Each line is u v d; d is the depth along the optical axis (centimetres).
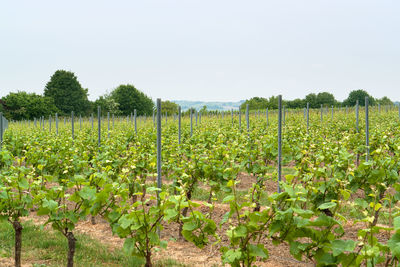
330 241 335
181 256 567
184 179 719
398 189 470
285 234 358
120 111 7431
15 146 1325
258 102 7600
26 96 6397
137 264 529
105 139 1270
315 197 567
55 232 658
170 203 409
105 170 595
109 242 635
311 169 550
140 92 8144
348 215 732
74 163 814
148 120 3186
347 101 7919
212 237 636
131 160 779
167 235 665
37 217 770
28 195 511
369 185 606
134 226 399
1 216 500
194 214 404
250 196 445
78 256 559
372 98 7669
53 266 518
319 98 8025
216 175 714
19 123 3966
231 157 779
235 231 352
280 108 757
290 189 357
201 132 1384
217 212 778
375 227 311
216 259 552
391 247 285
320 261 333
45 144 1180
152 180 1101
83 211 480
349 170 526
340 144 866
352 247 307
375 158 616
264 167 792
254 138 1129
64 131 1853
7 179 498
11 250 576
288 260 545
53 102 6744
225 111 3688
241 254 353
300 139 1098
